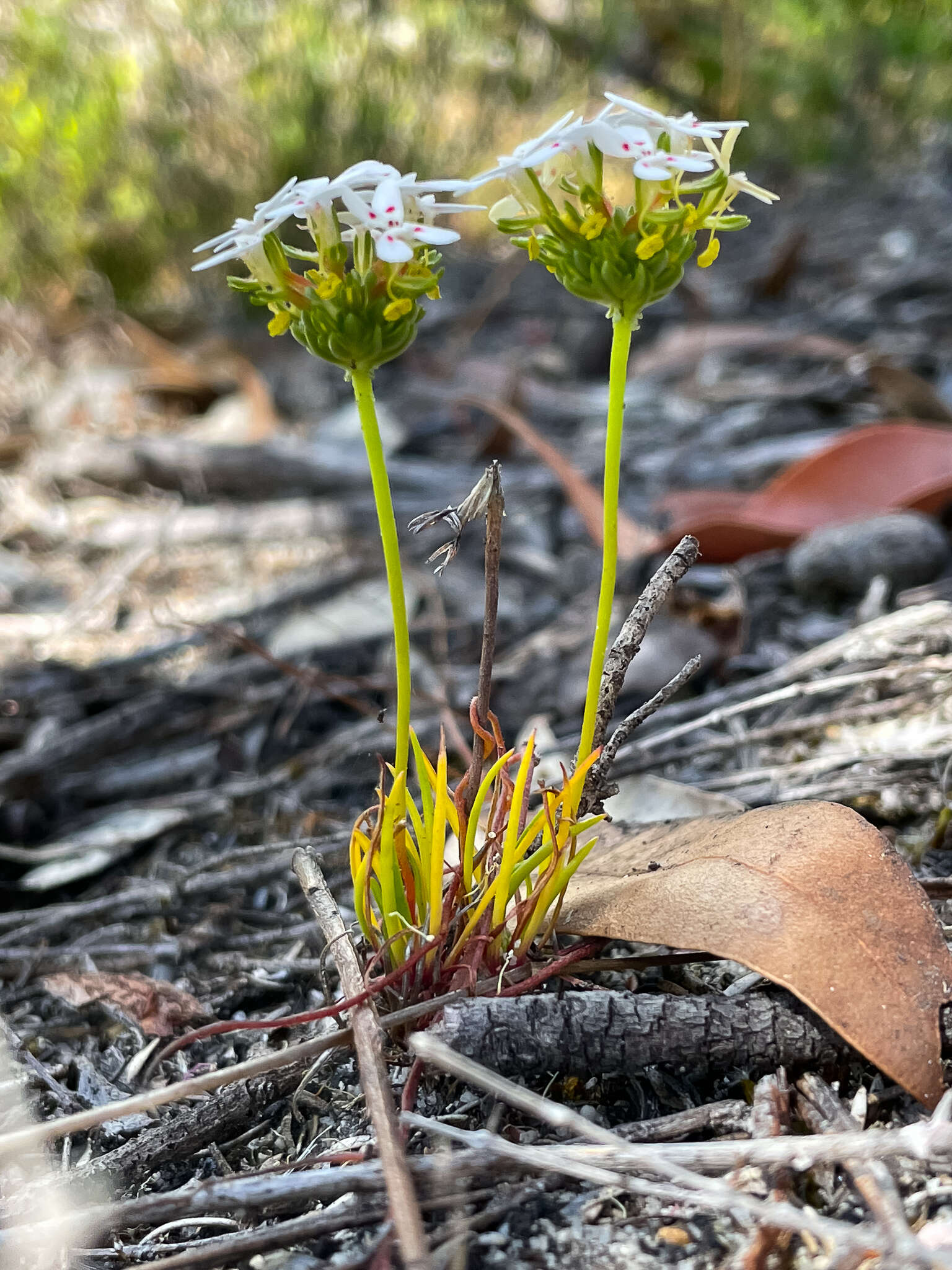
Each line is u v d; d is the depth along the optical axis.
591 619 0.27
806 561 0.27
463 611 0.30
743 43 0.70
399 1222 0.11
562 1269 0.12
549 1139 0.13
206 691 0.27
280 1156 0.14
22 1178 0.15
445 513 0.14
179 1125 0.14
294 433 0.44
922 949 0.13
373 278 0.12
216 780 0.24
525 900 0.14
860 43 0.72
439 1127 0.12
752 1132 0.13
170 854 0.22
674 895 0.14
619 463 0.13
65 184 0.51
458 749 0.23
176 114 0.53
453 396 0.43
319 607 0.30
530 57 0.62
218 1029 0.13
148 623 0.31
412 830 0.18
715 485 0.36
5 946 0.20
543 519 0.34
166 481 0.40
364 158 0.55
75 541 0.37
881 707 0.22
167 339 0.54
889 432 0.28
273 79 0.53
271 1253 0.12
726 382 0.46
